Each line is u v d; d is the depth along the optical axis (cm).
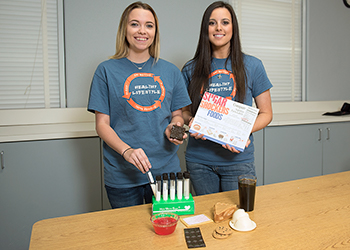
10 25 235
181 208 99
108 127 133
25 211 200
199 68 161
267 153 260
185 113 172
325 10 344
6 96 240
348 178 134
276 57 332
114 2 252
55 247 79
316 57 345
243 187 99
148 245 80
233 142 137
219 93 160
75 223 94
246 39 315
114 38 255
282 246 79
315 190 120
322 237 83
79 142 210
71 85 249
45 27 242
